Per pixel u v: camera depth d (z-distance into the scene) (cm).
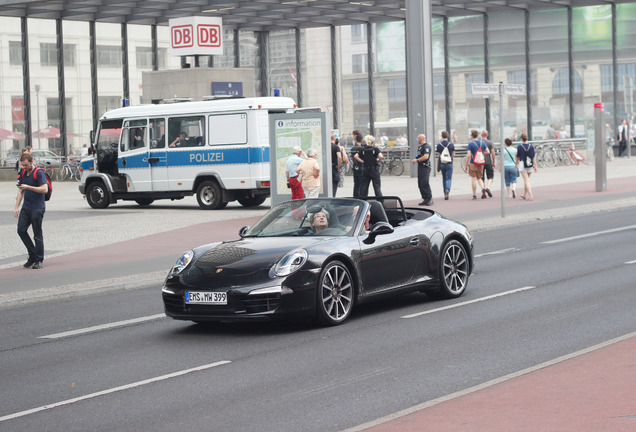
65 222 4722
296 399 1402
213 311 1931
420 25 7606
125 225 4488
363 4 8088
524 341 1769
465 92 9775
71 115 8781
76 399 1462
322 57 9725
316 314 1966
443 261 2303
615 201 5159
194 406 1387
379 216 2194
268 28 9488
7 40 8500
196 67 7525
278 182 4519
